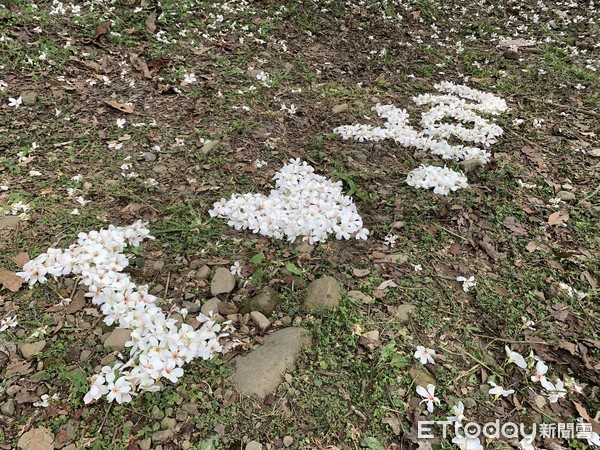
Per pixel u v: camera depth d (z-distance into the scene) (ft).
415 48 6.54
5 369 2.35
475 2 8.45
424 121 4.70
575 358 2.63
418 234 3.39
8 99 4.27
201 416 2.22
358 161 4.14
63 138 3.99
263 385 2.33
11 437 2.11
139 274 2.92
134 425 2.18
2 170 3.61
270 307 2.74
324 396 2.33
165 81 4.88
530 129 4.76
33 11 5.40
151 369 2.29
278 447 2.14
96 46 5.23
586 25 7.72
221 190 3.65
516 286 3.05
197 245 3.15
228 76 5.15
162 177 3.75
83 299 2.73
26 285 2.79
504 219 3.58
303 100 5.03
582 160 4.32
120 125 4.17
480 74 5.94
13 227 3.11
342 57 6.11
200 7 6.38
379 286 2.94
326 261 3.10
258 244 3.22
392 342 2.58
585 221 3.62
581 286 3.08
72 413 2.21
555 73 5.99
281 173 3.76
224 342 2.57
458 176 3.93
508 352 2.51
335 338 2.60
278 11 6.75
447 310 2.85
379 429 2.24
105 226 3.21
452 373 2.51
